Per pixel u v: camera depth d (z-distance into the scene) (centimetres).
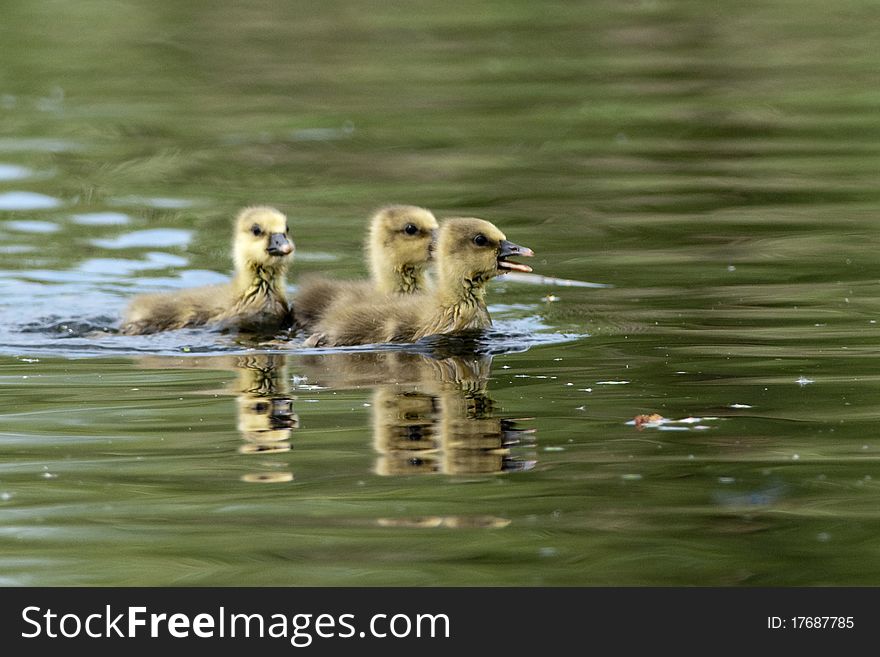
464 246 1524
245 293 1659
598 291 1631
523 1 3759
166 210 2086
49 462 1108
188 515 1010
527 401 1245
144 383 1338
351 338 1505
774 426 1158
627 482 1050
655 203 2047
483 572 928
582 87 2867
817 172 2208
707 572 922
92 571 934
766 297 1579
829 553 941
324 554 950
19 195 2170
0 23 3516
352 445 1138
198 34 3431
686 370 1324
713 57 3117
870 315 1495
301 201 2120
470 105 2738
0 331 1548
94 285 1744
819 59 3058
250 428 1184
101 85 2936
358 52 3228
